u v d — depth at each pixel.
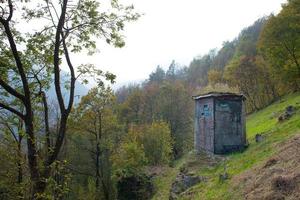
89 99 41.81
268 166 21.59
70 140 46.50
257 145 28.92
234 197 20.42
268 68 72.00
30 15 15.83
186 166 31.02
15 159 22.38
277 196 17.27
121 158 44.38
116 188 44.47
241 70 81.06
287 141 24.36
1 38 16.16
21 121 21.80
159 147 53.53
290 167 19.61
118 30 16.98
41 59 17.16
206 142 33.44
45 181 15.05
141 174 43.81
